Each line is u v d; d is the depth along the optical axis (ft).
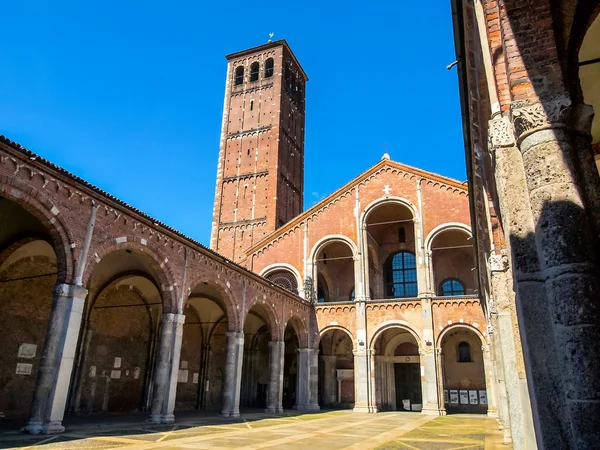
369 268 139.13
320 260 131.75
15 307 68.08
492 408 102.83
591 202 19.03
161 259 68.74
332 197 134.00
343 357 135.44
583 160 19.72
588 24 23.32
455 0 33.27
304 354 118.93
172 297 70.03
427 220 122.42
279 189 175.73
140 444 45.16
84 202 55.88
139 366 92.38
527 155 20.48
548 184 19.45
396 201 127.03
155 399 67.00
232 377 84.74
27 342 69.56
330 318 122.11
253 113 189.98
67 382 50.70
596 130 39.04
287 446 48.01
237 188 177.58
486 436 61.36
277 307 105.81
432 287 116.06
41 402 48.65
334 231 130.62
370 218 135.44
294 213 189.16
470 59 36.94
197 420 75.25
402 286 138.92
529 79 21.48
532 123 20.57
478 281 111.24
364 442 53.67
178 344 69.72
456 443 53.57
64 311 51.44
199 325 112.98
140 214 64.13
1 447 39.29
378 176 131.54
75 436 48.29
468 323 110.22
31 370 69.77
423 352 111.34
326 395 131.85
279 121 183.52
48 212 50.78
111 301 85.66
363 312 118.93
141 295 92.32
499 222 43.80
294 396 138.62
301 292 127.03
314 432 64.08
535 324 19.02
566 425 17.44
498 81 24.93
